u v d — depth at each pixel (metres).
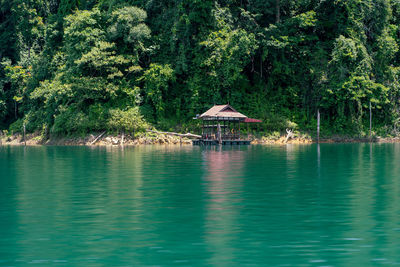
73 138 76.25
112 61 74.69
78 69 74.88
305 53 77.75
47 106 80.81
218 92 75.25
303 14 75.81
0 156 42.78
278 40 76.06
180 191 17.61
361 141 77.25
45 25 93.06
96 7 84.50
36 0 93.62
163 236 10.59
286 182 20.30
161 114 76.00
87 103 77.88
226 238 10.38
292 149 52.47
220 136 66.69
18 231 11.14
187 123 76.12
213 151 48.94
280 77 80.19
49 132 80.06
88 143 74.12
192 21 74.88
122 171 26.06
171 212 13.38
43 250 9.52
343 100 76.62
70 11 89.00
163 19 79.50
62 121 76.12
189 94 77.25
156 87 74.69
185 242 10.06
